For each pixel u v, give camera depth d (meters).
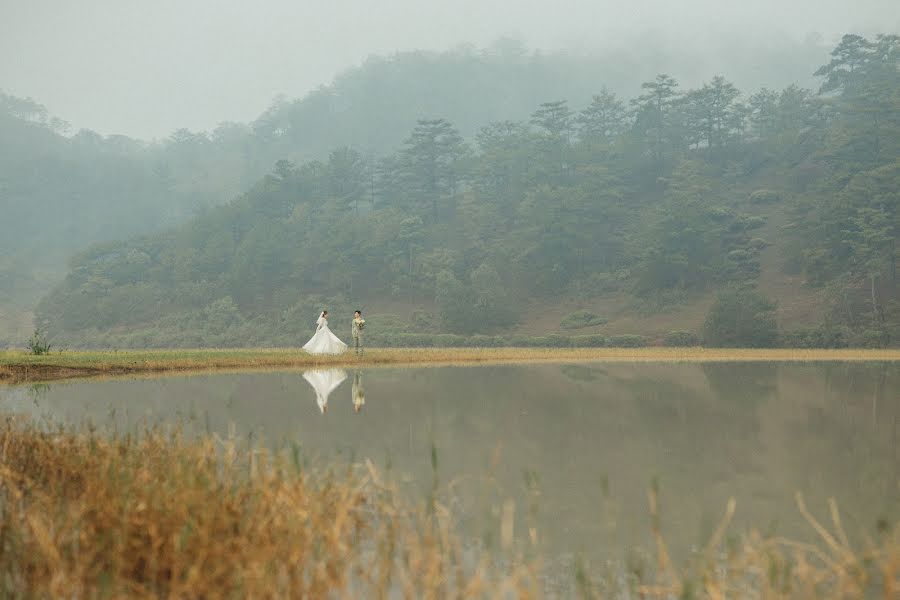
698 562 7.88
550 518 10.07
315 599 6.57
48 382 33.94
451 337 151.38
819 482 12.34
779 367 49.00
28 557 7.54
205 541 6.98
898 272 146.62
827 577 7.74
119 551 6.96
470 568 8.10
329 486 9.54
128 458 11.08
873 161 175.00
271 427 18.69
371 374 39.94
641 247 179.12
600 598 7.08
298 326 178.50
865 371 44.53
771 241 176.75
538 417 21.08
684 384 33.38
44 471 11.54
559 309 179.25
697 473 13.12
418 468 13.47
